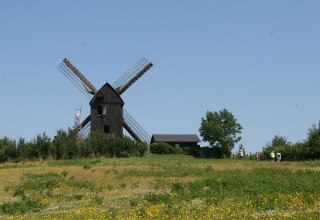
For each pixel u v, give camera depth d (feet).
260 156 272.10
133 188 131.54
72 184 143.74
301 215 70.23
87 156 244.63
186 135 357.41
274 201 85.25
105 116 277.64
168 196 101.04
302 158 240.53
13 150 239.30
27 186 142.82
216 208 79.87
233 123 294.87
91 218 80.64
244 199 89.40
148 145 262.67
